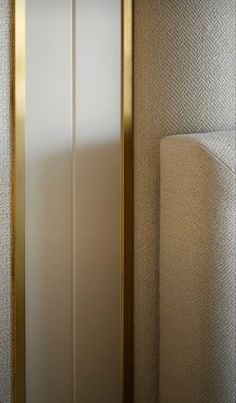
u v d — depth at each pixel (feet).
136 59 3.69
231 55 3.92
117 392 4.25
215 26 3.84
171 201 3.70
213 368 3.60
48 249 3.89
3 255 3.36
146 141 3.79
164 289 3.84
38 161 3.78
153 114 3.78
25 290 3.78
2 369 3.43
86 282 4.04
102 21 3.86
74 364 4.06
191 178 3.52
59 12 3.74
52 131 3.81
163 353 3.90
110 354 4.19
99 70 3.90
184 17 3.76
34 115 3.74
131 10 3.62
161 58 3.74
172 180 3.67
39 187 3.81
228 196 3.43
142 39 3.68
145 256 3.89
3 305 3.40
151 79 3.74
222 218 3.47
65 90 3.82
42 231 3.85
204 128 3.91
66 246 3.95
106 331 4.15
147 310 3.94
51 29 3.73
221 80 3.91
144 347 3.96
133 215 3.82
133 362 3.94
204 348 3.59
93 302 4.08
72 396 4.09
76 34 3.80
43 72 3.74
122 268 3.82
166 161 3.71
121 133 3.72
